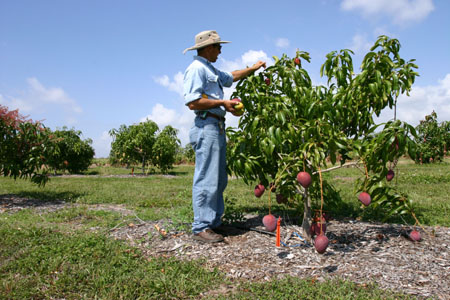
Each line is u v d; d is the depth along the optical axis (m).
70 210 5.84
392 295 2.43
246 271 2.96
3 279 2.83
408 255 3.25
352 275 2.82
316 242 2.68
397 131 2.90
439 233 4.08
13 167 6.86
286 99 3.57
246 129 3.79
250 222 4.68
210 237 3.71
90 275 2.87
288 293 2.51
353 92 3.50
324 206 4.18
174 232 4.12
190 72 3.60
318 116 3.51
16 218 5.25
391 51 3.54
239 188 9.02
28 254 3.36
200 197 3.75
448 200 6.81
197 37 3.71
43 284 2.74
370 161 3.09
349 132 3.82
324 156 2.97
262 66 4.05
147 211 5.65
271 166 3.85
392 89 3.48
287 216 5.09
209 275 2.88
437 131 19.77
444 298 2.41
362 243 3.67
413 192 7.95
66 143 16.45
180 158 26.91
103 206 6.50
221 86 3.88
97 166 24.73
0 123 6.77
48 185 9.98
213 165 3.73
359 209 5.60
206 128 3.67
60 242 3.70
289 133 3.37
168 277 2.81
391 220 4.89
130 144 16.88
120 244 3.72
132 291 2.60
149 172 18.28
